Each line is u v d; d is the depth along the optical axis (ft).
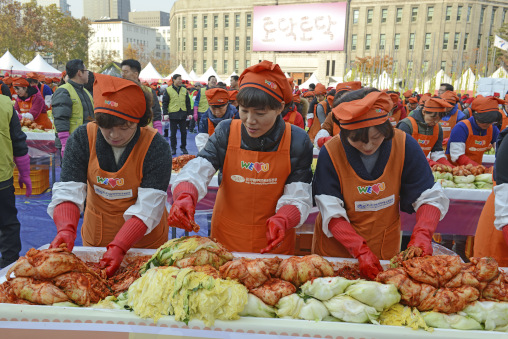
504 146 7.07
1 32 146.10
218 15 220.84
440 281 4.83
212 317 4.43
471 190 12.30
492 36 169.99
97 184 6.81
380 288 4.73
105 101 5.75
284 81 5.96
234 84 26.66
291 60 199.11
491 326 4.65
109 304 4.84
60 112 14.69
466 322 4.62
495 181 7.95
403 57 188.65
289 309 4.67
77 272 4.96
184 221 5.55
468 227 12.73
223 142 6.95
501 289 4.92
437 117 13.26
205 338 4.44
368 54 193.67
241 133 6.84
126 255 6.09
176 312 4.45
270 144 6.69
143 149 6.63
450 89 23.67
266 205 7.01
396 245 7.11
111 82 5.77
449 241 15.21
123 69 16.66
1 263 11.57
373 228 6.77
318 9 189.98
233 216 7.25
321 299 4.77
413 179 6.64
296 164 6.81
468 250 13.76
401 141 6.59
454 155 14.74
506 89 60.90
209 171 6.85
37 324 4.40
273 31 198.29
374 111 5.53
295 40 195.93
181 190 6.18
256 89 5.72
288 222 6.07
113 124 5.84
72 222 6.18
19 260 4.78
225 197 7.35
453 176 13.34
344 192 6.64
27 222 16.40
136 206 6.47
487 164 18.30
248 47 217.77
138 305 4.58
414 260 5.10
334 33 190.08
